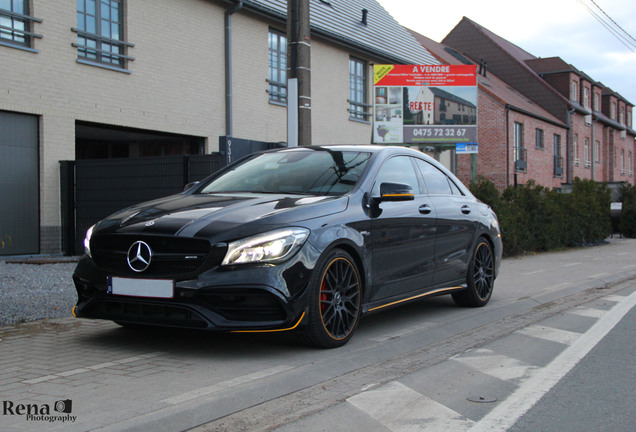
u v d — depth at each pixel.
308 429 3.19
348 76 18.67
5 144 10.50
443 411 3.50
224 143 10.78
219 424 3.24
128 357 4.45
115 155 15.63
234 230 4.24
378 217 5.13
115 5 12.19
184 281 4.17
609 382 4.11
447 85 18.39
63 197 11.19
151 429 3.10
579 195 18.75
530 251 15.51
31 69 10.69
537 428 3.26
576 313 6.70
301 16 8.22
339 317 4.71
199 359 4.41
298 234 4.36
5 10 10.30
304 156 5.78
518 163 28.92
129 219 4.61
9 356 4.47
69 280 7.95
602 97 44.94
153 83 12.80
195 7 13.70
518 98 32.75
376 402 3.63
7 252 10.56
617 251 16.22
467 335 5.56
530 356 4.79
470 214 6.63
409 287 5.56
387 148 5.84
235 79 14.71
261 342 4.92
